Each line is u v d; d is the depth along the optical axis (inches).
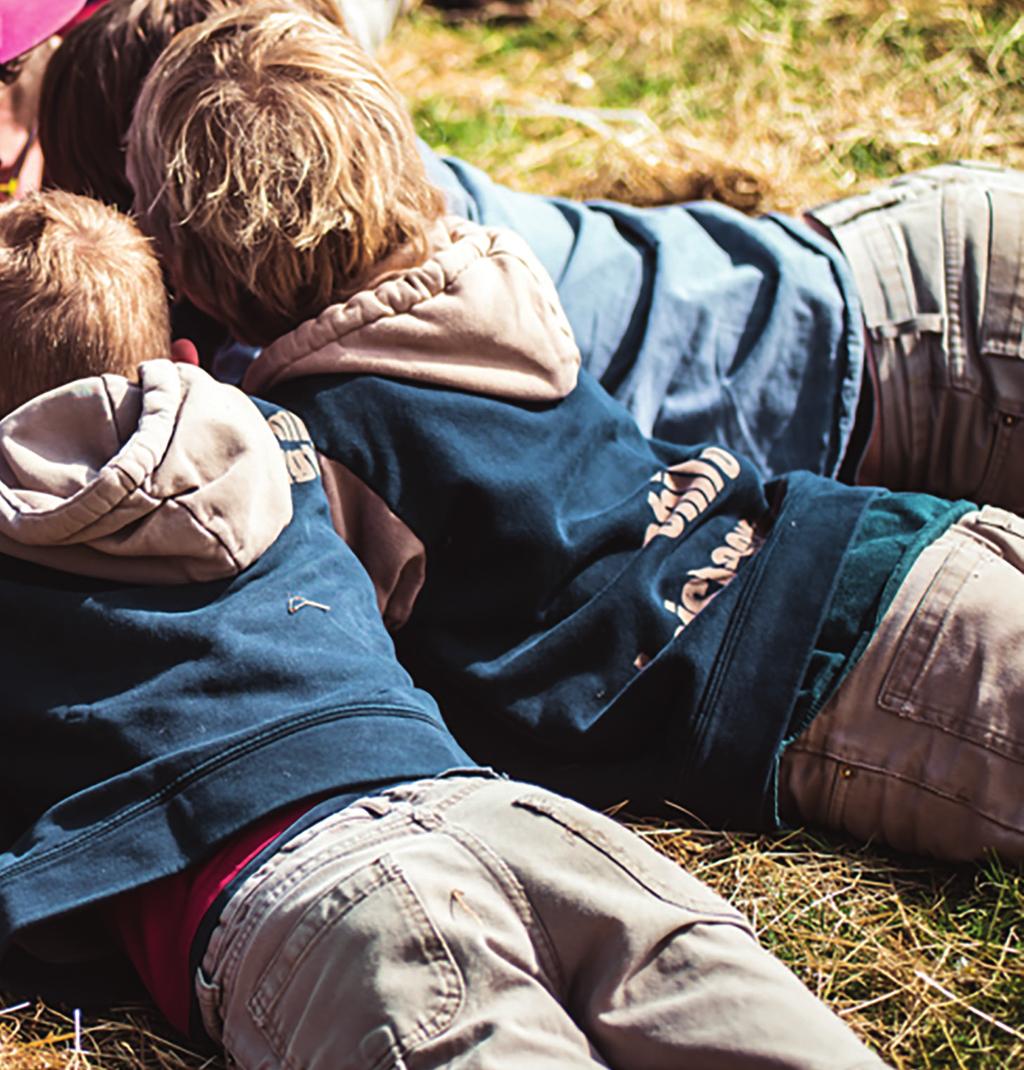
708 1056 87.4
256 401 115.1
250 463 103.9
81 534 100.6
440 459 114.5
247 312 122.9
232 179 117.2
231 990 93.9
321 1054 89.4
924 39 232.2
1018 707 109.3
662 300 144.3
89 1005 102.1
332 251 118.3
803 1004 89.3
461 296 117.7
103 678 100.6
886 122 215.0
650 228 150.6
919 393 144.8
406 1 239.0
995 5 237.0
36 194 115.8
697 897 94.2
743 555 121.0
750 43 235.5
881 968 106.8
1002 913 110.1
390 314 117.0
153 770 97.2
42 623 101.6
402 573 116.1
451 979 89.1
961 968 106.7
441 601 117.0
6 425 103.0
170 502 100.6
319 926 91.2
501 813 95.7
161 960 97.3
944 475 147.7
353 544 116.2
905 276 145.9
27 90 152.5
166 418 101.5
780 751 111.1
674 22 241.6
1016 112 217.9
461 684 116.5
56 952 100.8
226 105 118.2
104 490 98.8
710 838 116.3
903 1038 102.7
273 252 117.3
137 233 115.7
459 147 214.4
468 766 102.3
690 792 113.9
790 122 216.8
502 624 117.3
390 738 100.0
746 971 90.4
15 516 100.4
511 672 114.4
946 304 144.6
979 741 109.7
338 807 97.1
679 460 127.1
